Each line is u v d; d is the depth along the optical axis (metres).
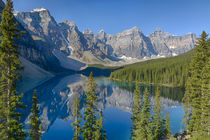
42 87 118.69
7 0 15.73
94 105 24.34
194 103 24.11
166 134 28.72
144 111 27.61
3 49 15.41
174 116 50.03
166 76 129.62
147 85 128.25
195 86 24.61
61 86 130.62
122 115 55.69
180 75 116.62
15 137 16.31
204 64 23.14
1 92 15.83
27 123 46.16
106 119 50.72
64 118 54.97
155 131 26.91
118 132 39.78
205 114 22.19
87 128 23.23
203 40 23.80
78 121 22.62
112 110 62.91
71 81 173.38
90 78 23.88
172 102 70.44
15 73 16.50
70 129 44.41
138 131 27.84
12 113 16.14
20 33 16.66
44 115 58.44
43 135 40.16
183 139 27.58
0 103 15.65
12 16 16.09
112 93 101.81
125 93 101.75
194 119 24.62
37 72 198.62
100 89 116.56
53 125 47.84
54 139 37.78
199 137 22.17
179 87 110.50
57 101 80.44
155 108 28.97
